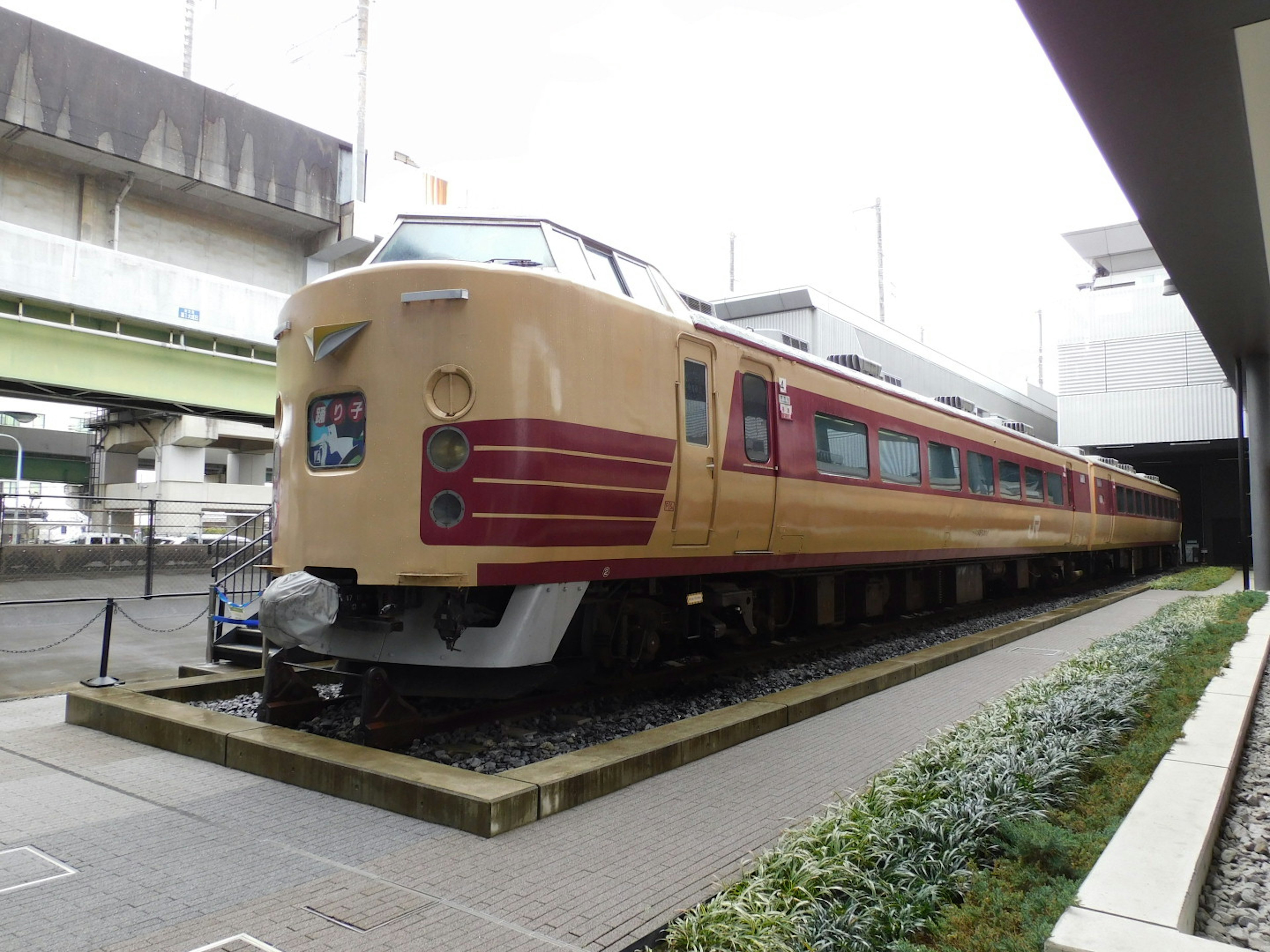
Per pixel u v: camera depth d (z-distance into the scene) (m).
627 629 6.80
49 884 3.45
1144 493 24.78
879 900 3.16
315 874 3.56
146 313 15.62
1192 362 27.62
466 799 4.05
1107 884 3.14
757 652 8.80
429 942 2.98
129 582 14.52
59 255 14.49
